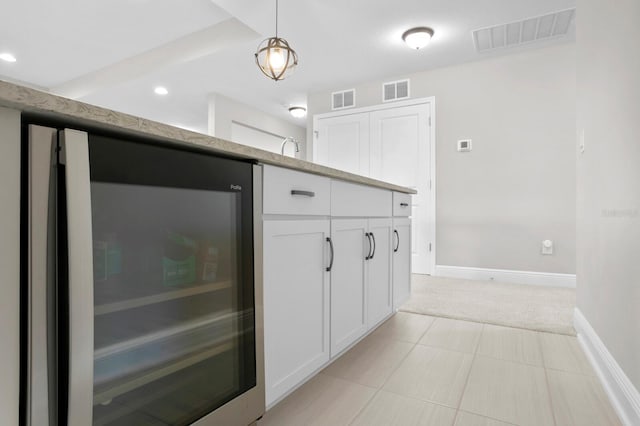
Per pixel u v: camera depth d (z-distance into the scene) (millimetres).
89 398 619
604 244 1513
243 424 1015
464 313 2469
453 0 2822
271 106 5762
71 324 593
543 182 3545
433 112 4070
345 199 1600
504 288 3316
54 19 3324
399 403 1312
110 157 671
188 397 867
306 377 1312
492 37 3369
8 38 3680
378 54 3730
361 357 1729
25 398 573
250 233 1045
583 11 1944
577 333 2033
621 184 1300
